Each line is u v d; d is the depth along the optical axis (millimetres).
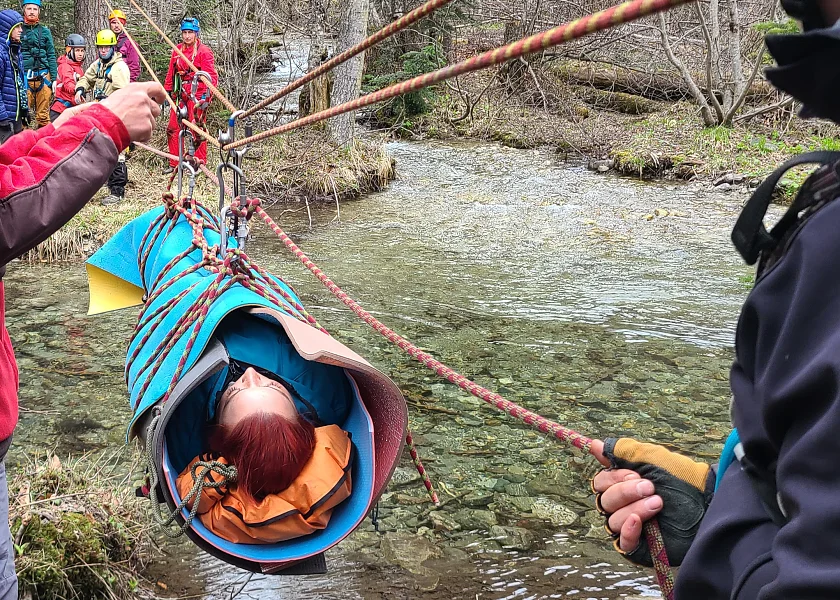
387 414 2371
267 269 8039
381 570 3584
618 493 1436
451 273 8094
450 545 3787
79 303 6992
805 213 950
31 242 1872
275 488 2223
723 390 5484
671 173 13148
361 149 12781
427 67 16031
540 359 5961
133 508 3760
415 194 11875
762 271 1006
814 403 809
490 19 17297
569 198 11641
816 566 766
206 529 2277
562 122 16609
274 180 11273
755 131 15031
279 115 14000
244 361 2533
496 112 17328
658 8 881
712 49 16047
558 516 4035
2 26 8938
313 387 2582
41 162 1870
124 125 2010
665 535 1399
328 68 2189
